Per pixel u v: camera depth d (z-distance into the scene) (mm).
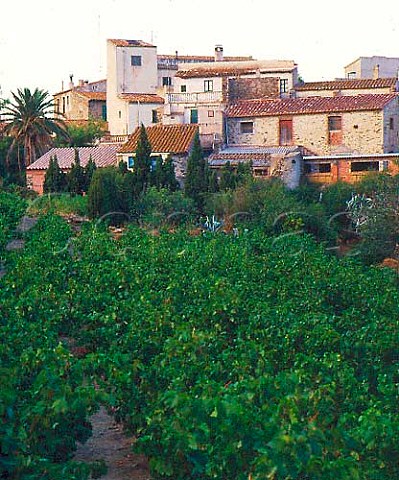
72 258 32594
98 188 49344
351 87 73438
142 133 54469
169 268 29594
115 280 26266
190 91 75000
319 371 16297
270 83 71375
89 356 16219
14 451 13062
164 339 18922
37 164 64875
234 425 12664
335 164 60500
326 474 11789
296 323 20156
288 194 52406
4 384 13852
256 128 66312
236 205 48844
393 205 45250
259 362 16188
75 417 14594
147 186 53219
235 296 22547
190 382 15961
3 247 36062
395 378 19062
